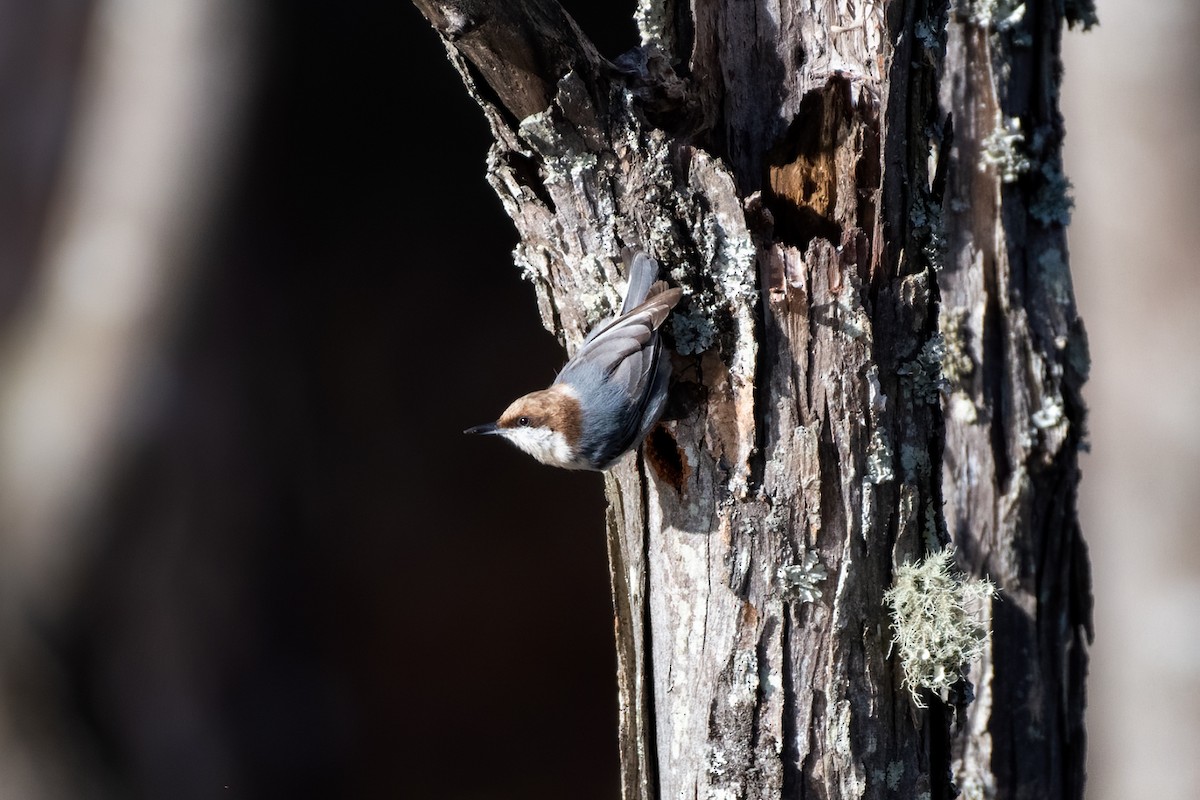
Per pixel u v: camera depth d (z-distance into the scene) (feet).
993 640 22.40
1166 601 35.99
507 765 48.39
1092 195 37.99
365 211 45.62
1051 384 22.82
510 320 48.70
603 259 18.31
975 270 22.82
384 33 43.93
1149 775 36.06
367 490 46.34
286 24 42.45
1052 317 22.97
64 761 43.24
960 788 22.54
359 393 46.21
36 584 43.21
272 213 44.24
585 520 49.47
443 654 47.57
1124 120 37.17
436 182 46.75
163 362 43.73
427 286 47.11
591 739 49.34
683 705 18.63
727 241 17.88
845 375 17.78
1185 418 35.94
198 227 43.86
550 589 48.70
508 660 48.29
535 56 17.28
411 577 46.93
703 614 18.34
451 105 46.37
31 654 42.68
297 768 44.96
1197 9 36.52
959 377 22.85
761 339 17.75
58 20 44.73
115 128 44.45
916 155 18.72
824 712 17.93
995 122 22.63
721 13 19.07
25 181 45.52
